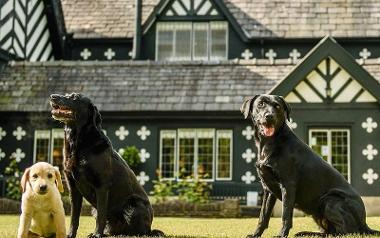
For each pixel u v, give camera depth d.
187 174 20.55
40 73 22.23
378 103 19.62
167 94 21.00
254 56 23.52
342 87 19.78
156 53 23.66
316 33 23.48
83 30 25.08
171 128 20.69
